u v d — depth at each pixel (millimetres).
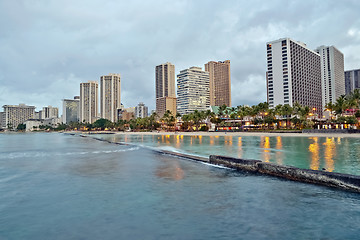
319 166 18297
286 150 32156
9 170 14812
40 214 6840
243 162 14477
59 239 5277
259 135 92438
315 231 5699
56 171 14375
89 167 15977
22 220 6391
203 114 147125
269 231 5688
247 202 7926
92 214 6828
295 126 115000
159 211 7062
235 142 53219
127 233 5570
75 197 8609
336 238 5344
